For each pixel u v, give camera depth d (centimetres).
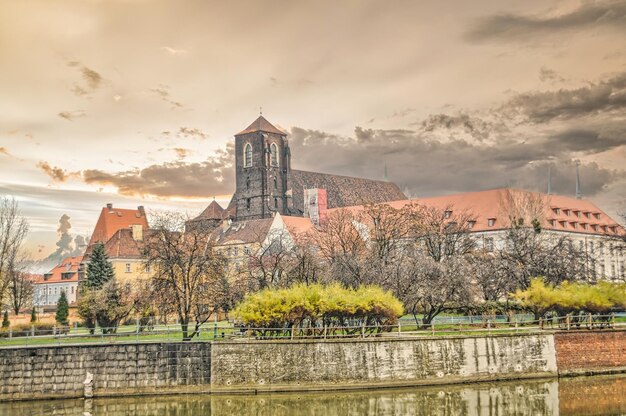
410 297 9131
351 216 14138
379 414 6575
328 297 7962
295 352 7594
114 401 7300
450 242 12019
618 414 6469
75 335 7944
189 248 9550
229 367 7556
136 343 7569
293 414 6612
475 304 9888
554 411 6606
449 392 7481
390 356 7731
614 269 18038
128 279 14625
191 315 10112
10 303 16850
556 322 9338
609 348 8625
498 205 17262
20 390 7412
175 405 7069
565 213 19062
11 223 13438
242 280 10300
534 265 10988
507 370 8138
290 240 14550
